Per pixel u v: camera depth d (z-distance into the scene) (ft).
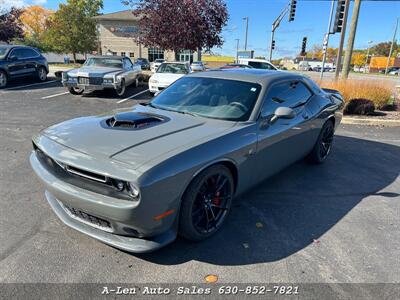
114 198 7.49
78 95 38.52
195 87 12.48
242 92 11.57
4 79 41.98
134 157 7.69
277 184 14.12
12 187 12.61
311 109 14.35
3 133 20.35
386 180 15.12
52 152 8.41
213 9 51.49
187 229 8.80
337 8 41.68
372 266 8.79
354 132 24.98
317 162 16.63
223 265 8.59
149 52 140.26
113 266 8.34
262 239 9.86
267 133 11.02
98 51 148.97
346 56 41.14
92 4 131.85
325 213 11.69
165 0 49.85
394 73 210.79
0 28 84.84
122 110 11.75
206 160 8.52
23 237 9.40
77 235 9.60
